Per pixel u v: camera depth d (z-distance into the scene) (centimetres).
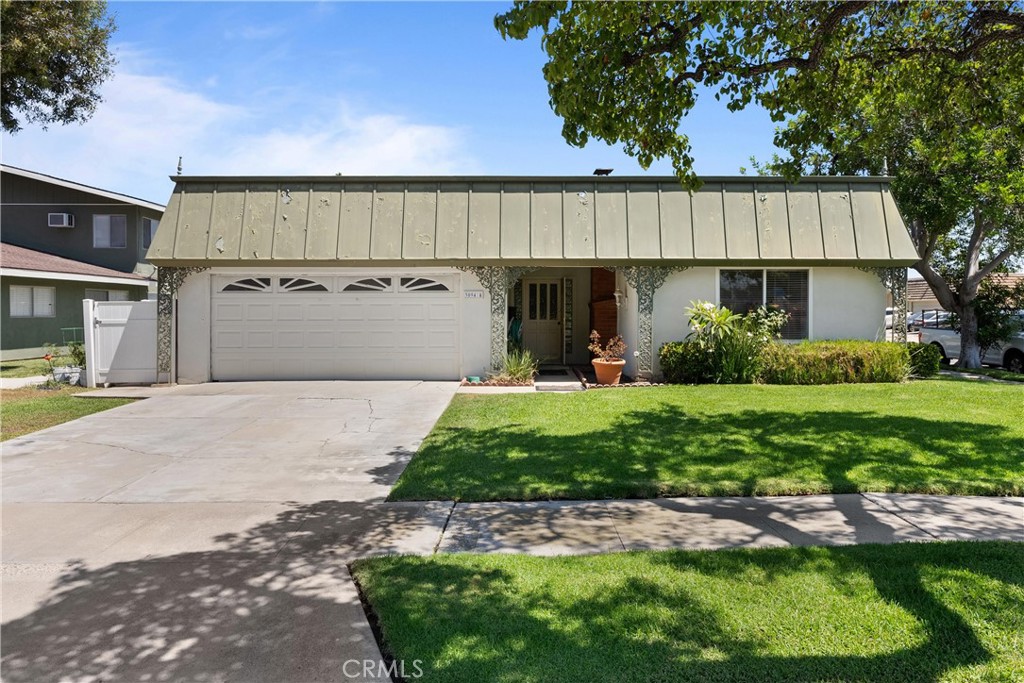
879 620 354
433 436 858
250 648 347
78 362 1434
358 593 411
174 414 1049
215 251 1355
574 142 685
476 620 362
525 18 583
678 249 1354
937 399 1062
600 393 1176
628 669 312
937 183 1578
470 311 1389
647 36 668
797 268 1383
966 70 805
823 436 805
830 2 738
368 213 1389
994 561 430
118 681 318
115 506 597
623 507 577
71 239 2391
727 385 1259
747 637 339
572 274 1784
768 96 826
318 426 952
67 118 1692
